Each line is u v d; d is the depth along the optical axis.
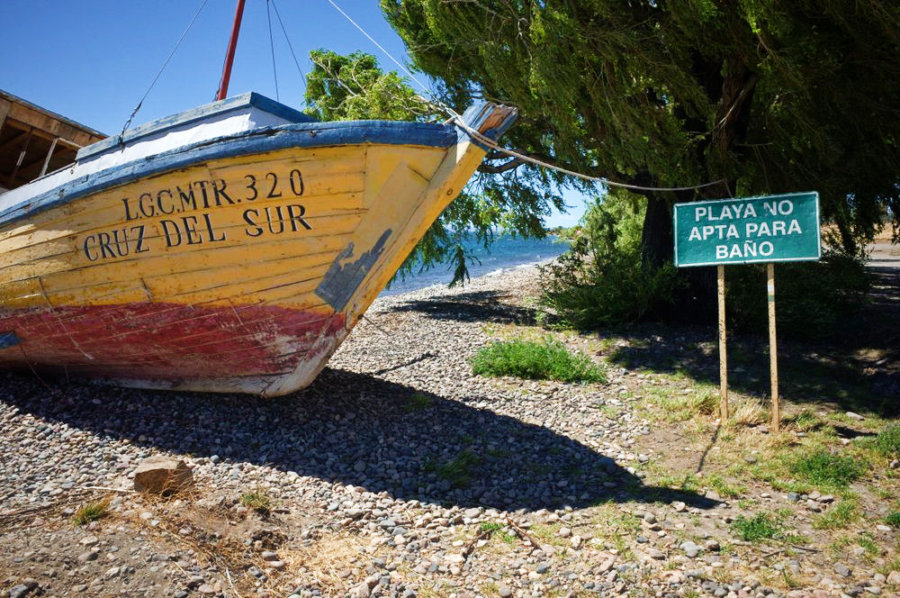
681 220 6.89
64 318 7.18
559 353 9.33
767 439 6.32
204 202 6.04
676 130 9.27
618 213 18.80
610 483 5.45
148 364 7.31
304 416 6.81
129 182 6.18
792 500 5.07
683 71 8.86
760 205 6.52
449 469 5.63
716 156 9.57
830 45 8.34
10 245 7.14
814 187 9.73
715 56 9.12
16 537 4.17
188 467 5.32
